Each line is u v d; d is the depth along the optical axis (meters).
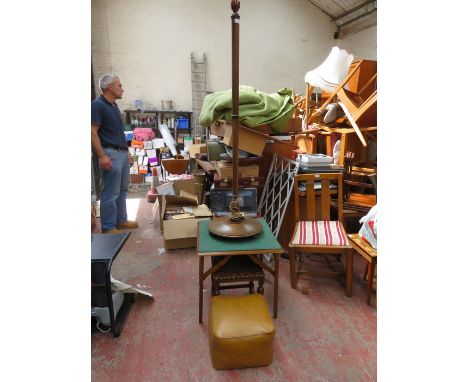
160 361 1.51
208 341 1.65
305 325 1.77
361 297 2.05
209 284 2.22
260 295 1.63
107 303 1.66
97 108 2.69
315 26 6.62
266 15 6.36
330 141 3.75
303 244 2.05
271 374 1.43
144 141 5.62
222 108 2.54
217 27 6.16
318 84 3.26
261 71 6.54
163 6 5.85
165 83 6.10
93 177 3.82
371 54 6.08
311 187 2.34
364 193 3.14
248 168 2.70
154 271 2.42
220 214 2.55
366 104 2.82
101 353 1.56
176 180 3.53
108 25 5.69
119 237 1.84
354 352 1.56
